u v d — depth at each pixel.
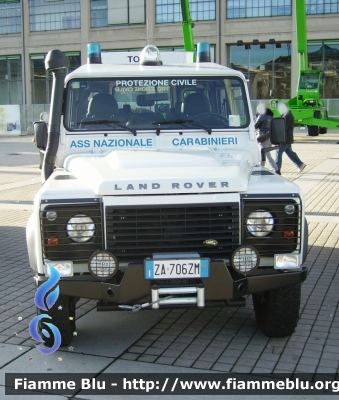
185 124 5.39
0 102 44.19
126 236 4.12
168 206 4.10
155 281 4.07
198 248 4.18
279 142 5.44
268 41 36.38
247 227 4.18
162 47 38.28
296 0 26.02
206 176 4.23
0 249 8.08
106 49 39.81
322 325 5.09
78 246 4.11
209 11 37.22
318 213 10.02
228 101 5.52
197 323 5.21
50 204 4.07
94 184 4.20
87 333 4.98
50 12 41.09
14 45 42.56
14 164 18.64
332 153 20.67
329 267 6.93
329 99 34.44
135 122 5.39
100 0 39.53
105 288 4.10
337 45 35.56
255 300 5.05
